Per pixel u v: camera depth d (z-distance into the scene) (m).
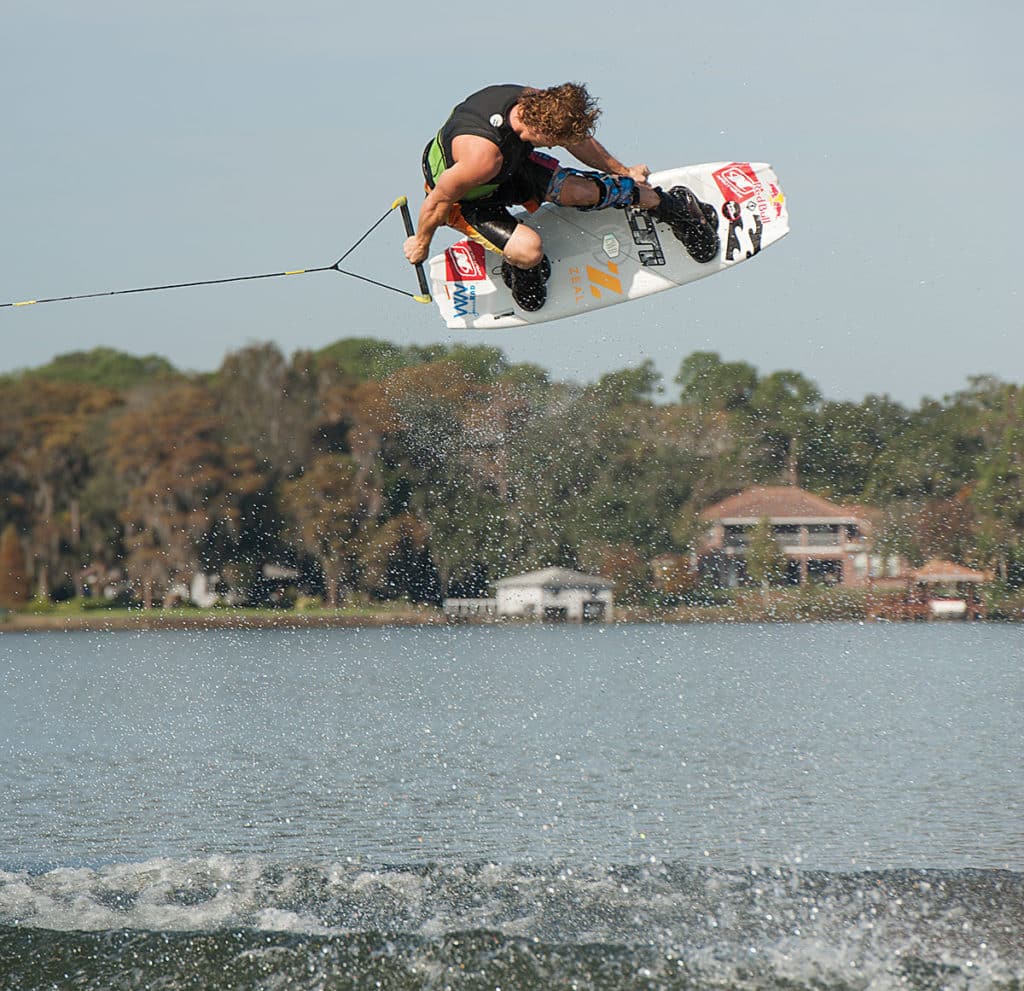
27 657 150.00
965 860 30.25
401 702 82.75
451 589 191.25
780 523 155.75
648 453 167.62
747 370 163.25
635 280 27.28
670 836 34.00
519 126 23.16
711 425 163.88
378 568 196.38
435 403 190.25
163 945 21.19
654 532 167.12
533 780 46.22
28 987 19.62
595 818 37.41
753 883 24.50
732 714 68.56
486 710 76.31
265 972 20.09
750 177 27.58
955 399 146.00
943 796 40.69
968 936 21.08
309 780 47.41
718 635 137.12
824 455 155.88
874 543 148.62
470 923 22.08
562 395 176.25
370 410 193.62
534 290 26.62
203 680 109.50
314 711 78.25
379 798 42.47
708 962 20.02
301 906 23.36
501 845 33.12
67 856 32.41
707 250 27.06
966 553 145.62
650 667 103.62
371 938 21.30
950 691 77.12
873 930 21.45
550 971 19.80
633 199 25.62
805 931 21.44
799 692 79.44
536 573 177.00
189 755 56.78
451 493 187.25
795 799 40.56
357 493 197.25
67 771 51.62
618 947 20.59
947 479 146.38
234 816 39.06
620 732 62.12
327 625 199.38
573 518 173.88
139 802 42.50
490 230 25.20
